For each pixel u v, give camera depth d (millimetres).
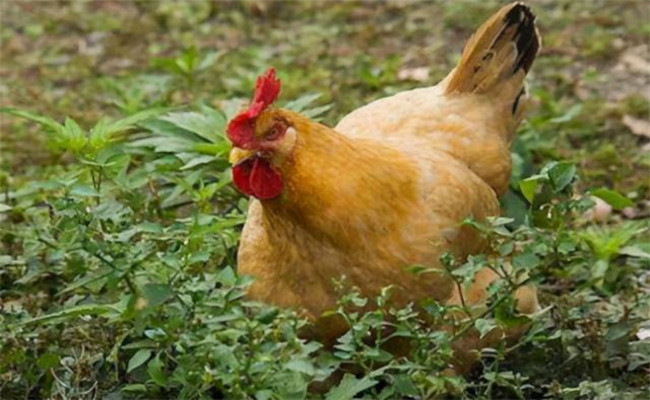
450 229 8625
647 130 13961
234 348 7684
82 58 16859
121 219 9016
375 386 8570
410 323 8328
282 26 18125
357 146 8594
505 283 8453
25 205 11242
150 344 8477
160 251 9289
